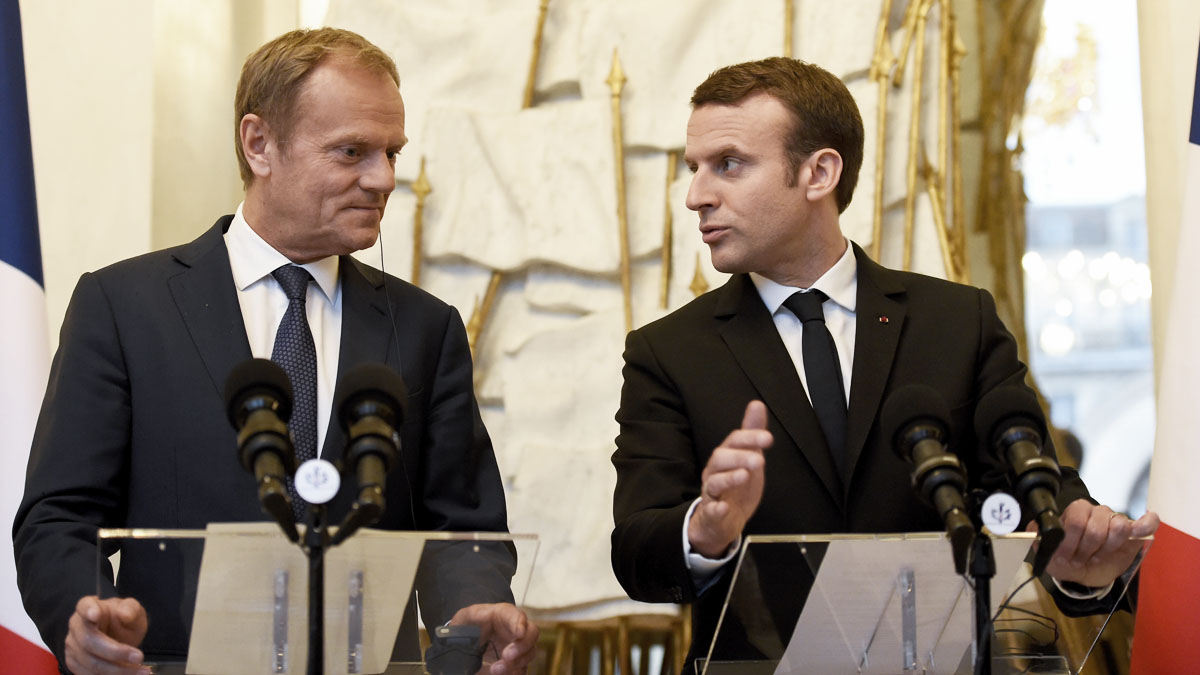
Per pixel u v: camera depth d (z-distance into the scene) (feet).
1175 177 22.98
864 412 14.21
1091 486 25.38
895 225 24.02
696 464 14.56
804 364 14.74
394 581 11.05
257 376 10.73
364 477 10.12
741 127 14.79
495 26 24.75
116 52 23.39
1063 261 25.77
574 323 24.08
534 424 23.91
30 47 23.22
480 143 24.49
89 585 12.48
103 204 23.06
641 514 13.75
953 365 14.62
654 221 24.18
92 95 23.30
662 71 24.31
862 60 23.93
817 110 14.94
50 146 23.09
